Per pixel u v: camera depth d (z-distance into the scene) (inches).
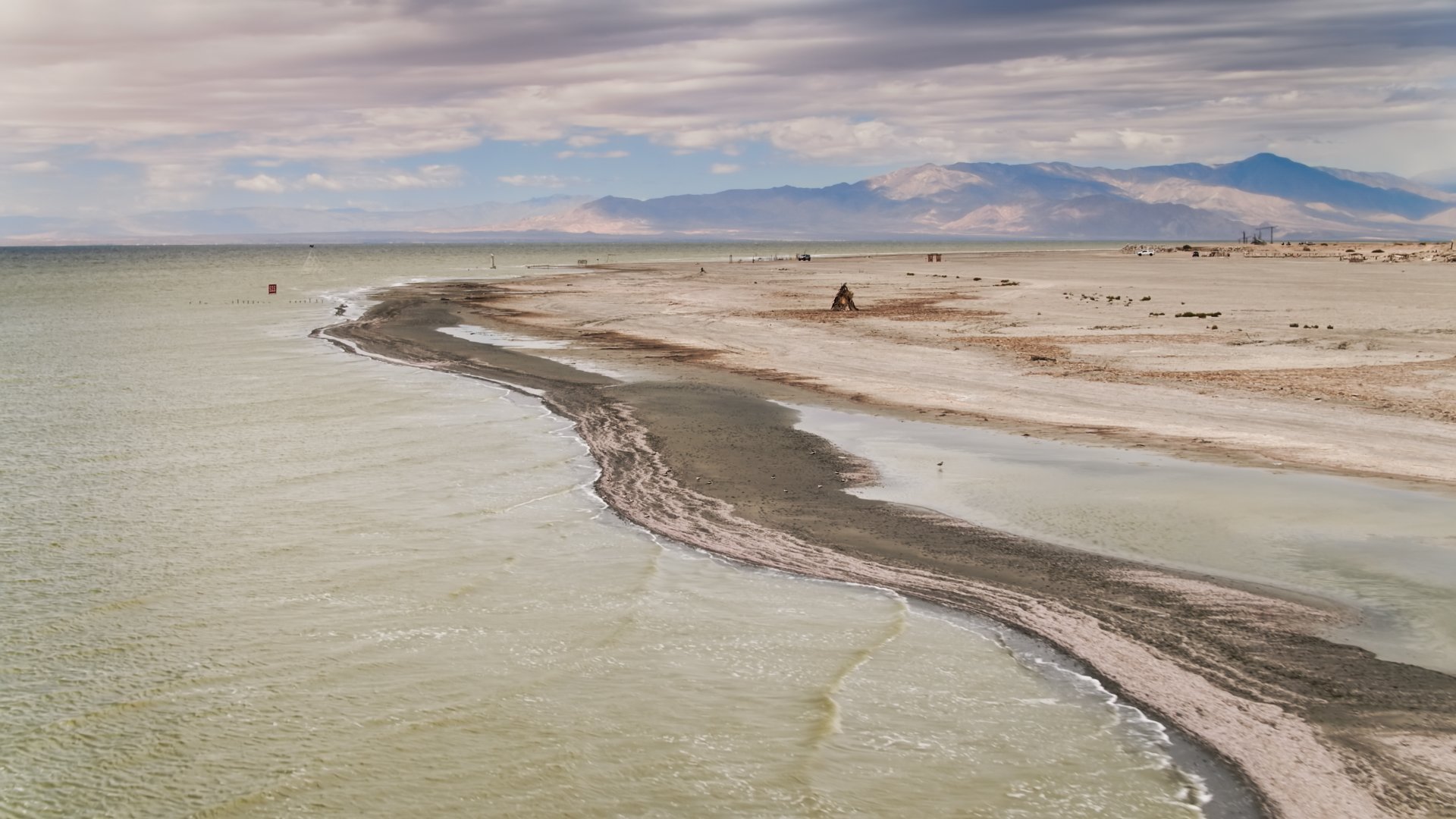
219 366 1341.0
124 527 612.4
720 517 633.6
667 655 430.0
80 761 347.6
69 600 491.2
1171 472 727.1
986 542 577.6
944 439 847.7
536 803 320.8
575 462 783.7
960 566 539.5
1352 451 775.7
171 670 415.5
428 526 615.8
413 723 371.2
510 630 455.8
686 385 1143.6
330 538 590.9
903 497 671.8
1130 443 821.2
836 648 437.7
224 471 756.0
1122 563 538.0
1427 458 752.3
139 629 455.5
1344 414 911.7
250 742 359.3
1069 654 429.7
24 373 1272.1
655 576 528.1
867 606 487.2
